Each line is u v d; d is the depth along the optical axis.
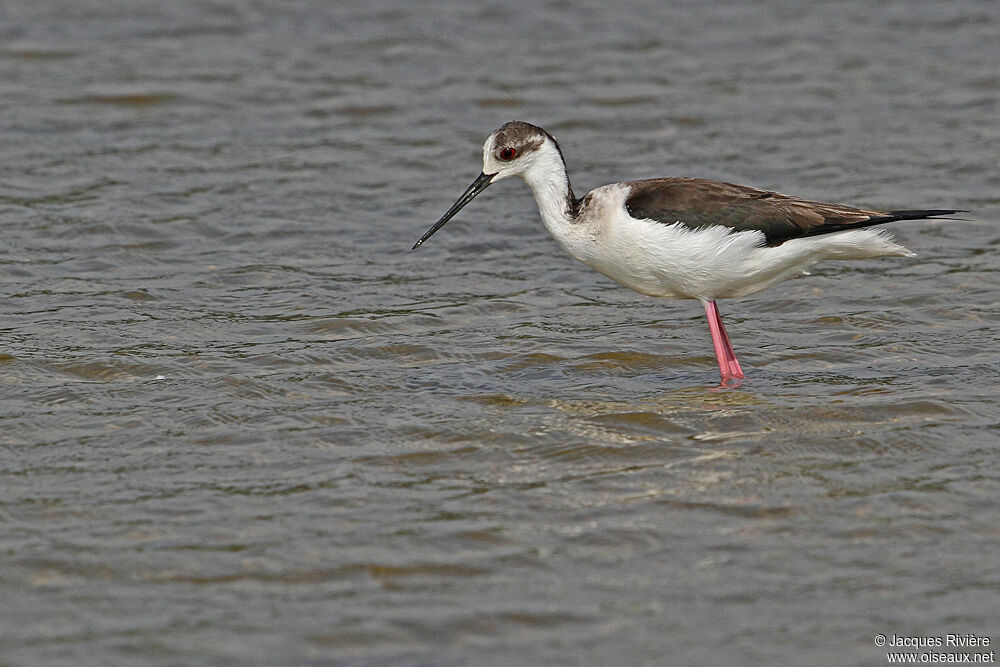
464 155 18.69
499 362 12.53
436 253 15.74
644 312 14.05
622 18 24.22
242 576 8.45
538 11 24.48
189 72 21.39
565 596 8.23
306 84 21.14
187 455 10.27
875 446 10.35
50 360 12.26
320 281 14.74
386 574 8.48
